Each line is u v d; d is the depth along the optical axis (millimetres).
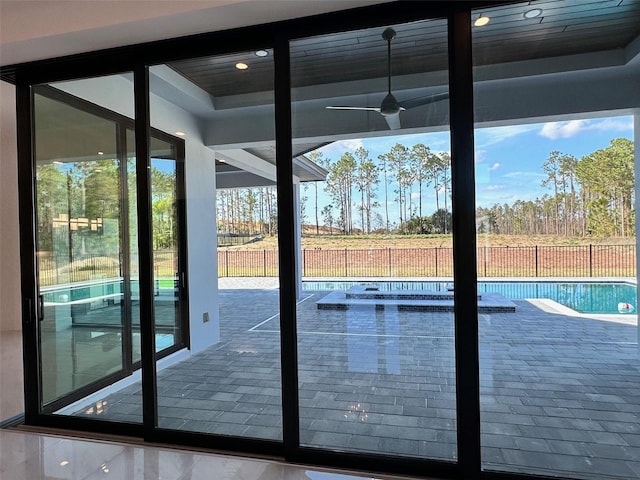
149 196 2697
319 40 2318
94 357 2975
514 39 2650
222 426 2428
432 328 2449
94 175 2963
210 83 3029
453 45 1995
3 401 2949
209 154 3420
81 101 2799
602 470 1991
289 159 2260
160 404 2709
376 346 2908
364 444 2184
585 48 2820
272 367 2941
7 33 2285
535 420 2443
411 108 2584
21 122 2711
